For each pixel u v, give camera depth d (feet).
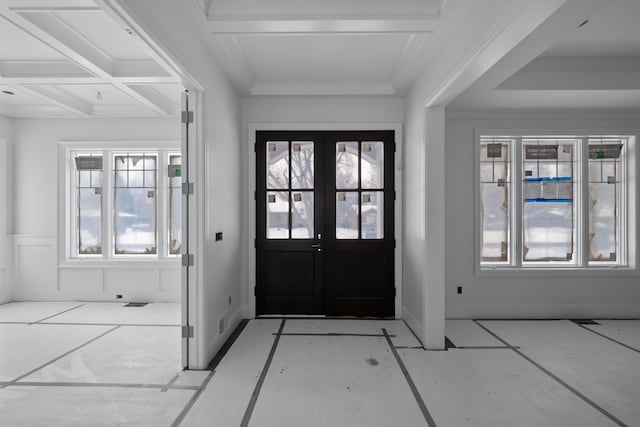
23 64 12.87
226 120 12.86
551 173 16.07
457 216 15.64
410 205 14.21
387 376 9.91
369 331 13.70
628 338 13.01
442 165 12.00
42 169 18.38
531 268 15.58
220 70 12.04
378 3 9.27
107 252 18.71
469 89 12.23
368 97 15.26
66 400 8.58
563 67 12.46
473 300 15.61
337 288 15.60
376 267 15.56
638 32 10.59
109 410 8.14
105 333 13.46
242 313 15.39
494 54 8.01
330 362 10.83
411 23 9.45
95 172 18.84
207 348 10.61
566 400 8.69
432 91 11.27
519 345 12.29
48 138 18.39
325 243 15.57
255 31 9.86
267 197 15.67
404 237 15.17
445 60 10.15
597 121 15.61
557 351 11.76
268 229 15.69
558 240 16.08
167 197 18.85
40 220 18.39
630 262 15.71
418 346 12.16
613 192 16.06
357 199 15.57
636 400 8.71
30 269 18.43
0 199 17.98
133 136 18.48
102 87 14.39
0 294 17.83
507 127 15.62
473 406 8.39
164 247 18.76
